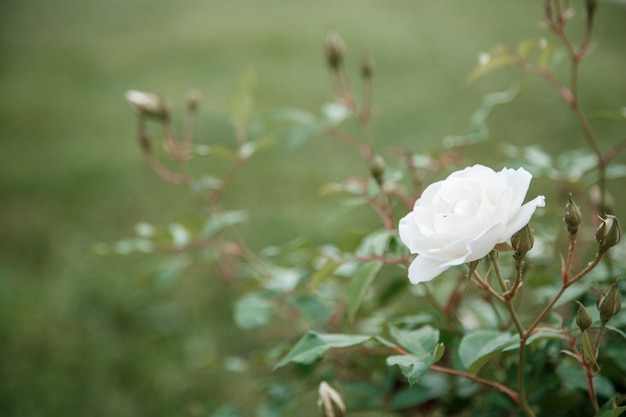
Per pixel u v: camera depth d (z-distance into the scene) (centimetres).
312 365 69
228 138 227
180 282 149
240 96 77
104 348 129
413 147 207
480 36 330
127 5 479
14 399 117
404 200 70
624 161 176
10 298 146
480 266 70
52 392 118
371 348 66
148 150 80
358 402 69
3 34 420
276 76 296
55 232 174
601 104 219
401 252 62
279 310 90
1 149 236
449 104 245
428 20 377
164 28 405
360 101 255
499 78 266
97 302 144
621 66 259
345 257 66
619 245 71
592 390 54
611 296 50
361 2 438
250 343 127
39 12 477
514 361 63
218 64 322
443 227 47
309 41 348
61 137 245
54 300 145
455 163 72
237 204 182
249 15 417
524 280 66
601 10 327
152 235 80
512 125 215
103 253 81
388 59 309
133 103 78
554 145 195
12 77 328
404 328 65
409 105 247
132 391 118
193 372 121
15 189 201
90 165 215
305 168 203
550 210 67
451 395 69
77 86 307
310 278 71
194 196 189
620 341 61
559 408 61
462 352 55
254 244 159
